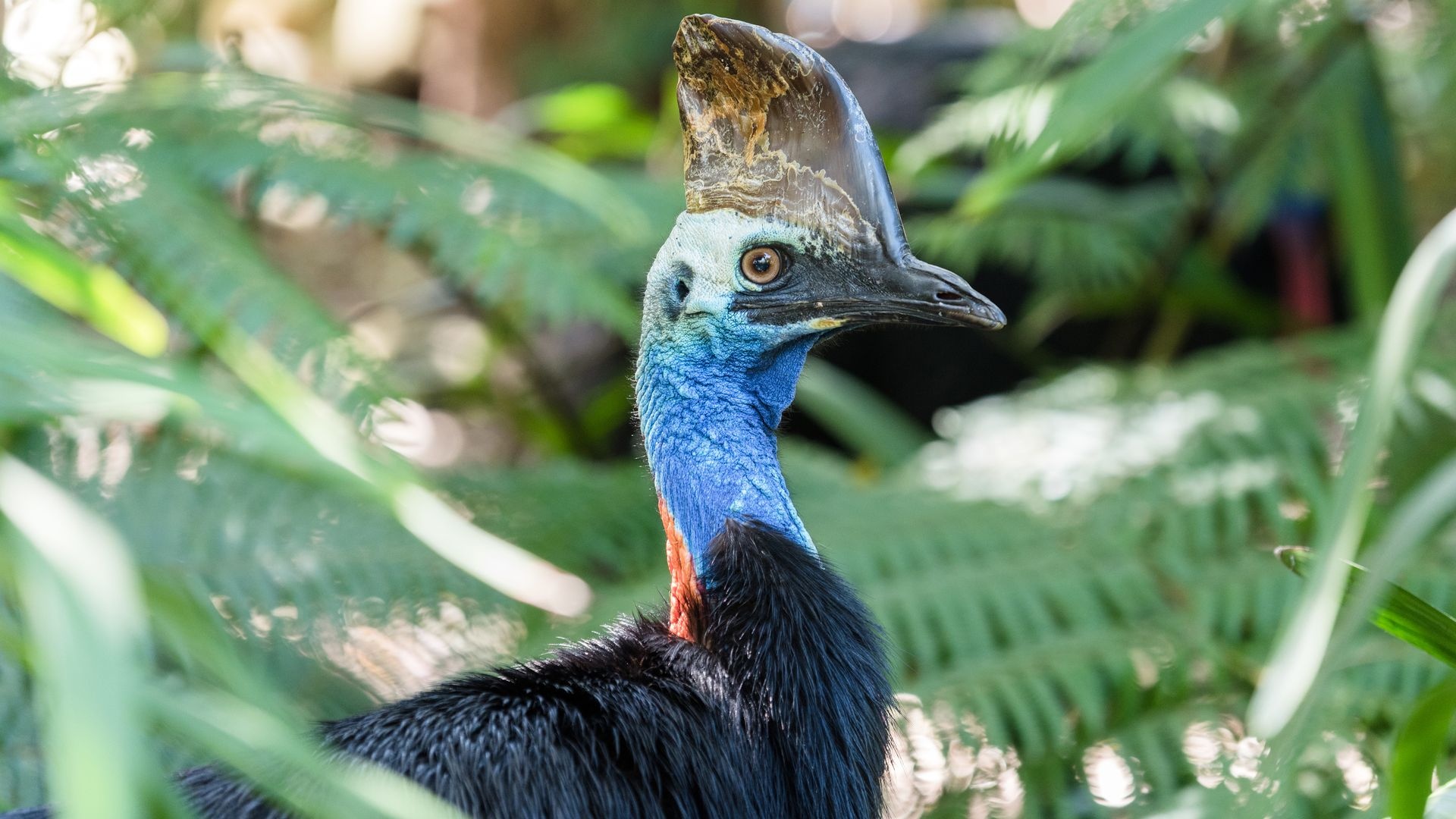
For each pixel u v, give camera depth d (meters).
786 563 3.99
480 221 6.79
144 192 5.80
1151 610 6.30
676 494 4.23
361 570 5.97
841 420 8.57
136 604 2.14
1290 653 2.89
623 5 13.88
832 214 4.03
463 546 3.76
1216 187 8.88
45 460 5.77
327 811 2.55
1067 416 7.50
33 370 3.34
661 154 10.11
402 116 6.73
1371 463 3.09
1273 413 6.88
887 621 6.17
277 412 3.76
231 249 5.85
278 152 6.59
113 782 1.89
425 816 2.37
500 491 6.85
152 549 5.70
